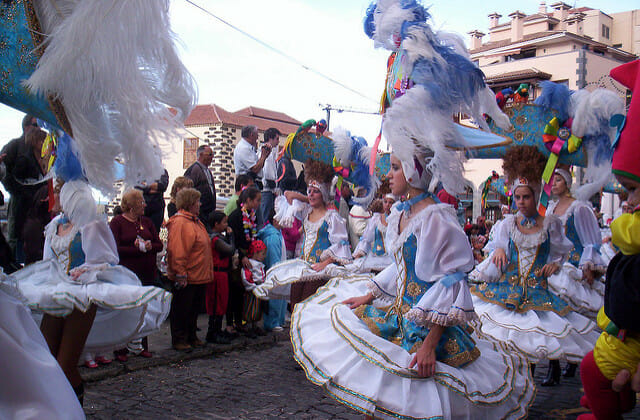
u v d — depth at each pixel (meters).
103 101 2.31
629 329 2.52
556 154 4.47
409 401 2.74
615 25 35.75
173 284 6.00
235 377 5.23
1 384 2.20
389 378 2.79
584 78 26.08
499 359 3.14
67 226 4.11
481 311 4.63
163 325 7.42
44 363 2.30
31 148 5.05
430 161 3.02
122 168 2.58
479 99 3.04
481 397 2.83
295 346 3.06
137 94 2.31
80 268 3.91
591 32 35.03
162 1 2.33
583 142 4.41
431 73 2.85
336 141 5.91
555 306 4.55
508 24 34.84
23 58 2.31
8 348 2.21
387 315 3.12
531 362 4.34
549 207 5.95
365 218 9.25
